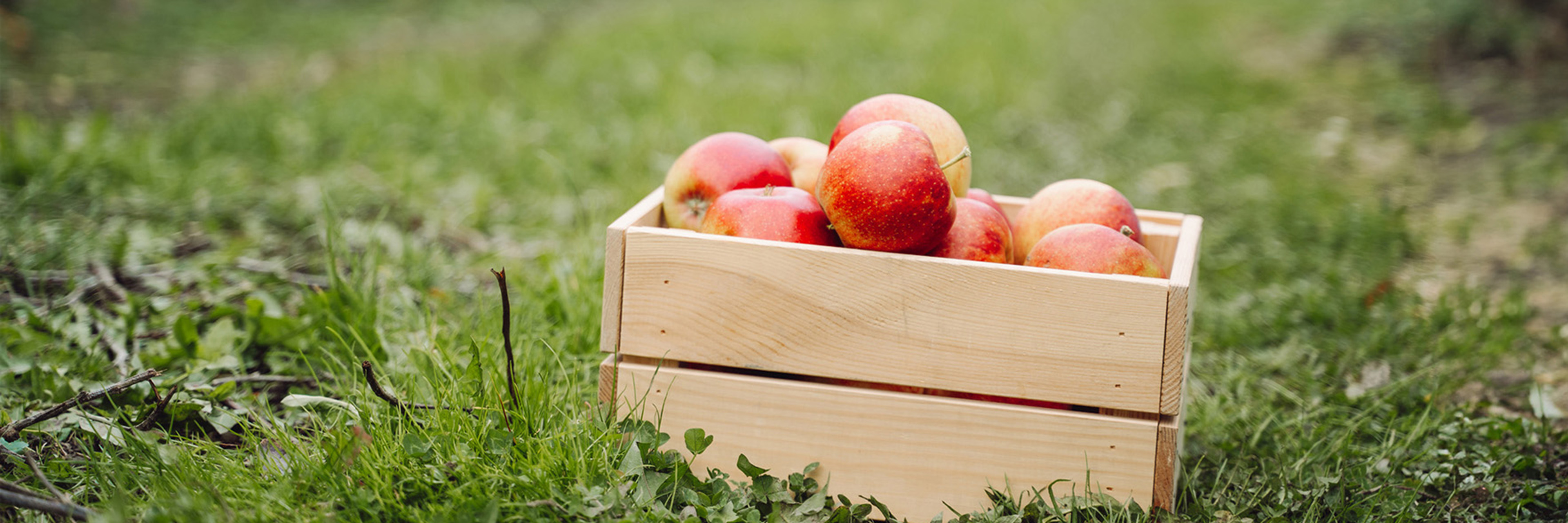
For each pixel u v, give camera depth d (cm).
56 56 694
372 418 187
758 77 702
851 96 649
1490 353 282
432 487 173
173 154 437
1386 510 196
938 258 177
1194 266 193
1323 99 702
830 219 182
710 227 190
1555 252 392
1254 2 1179
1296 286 343
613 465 182
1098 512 178
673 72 695
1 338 229
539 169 456
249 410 200
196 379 223
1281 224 419
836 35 878
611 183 450
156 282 280
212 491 162
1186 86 746
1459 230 412
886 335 179
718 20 935
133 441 179
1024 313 174
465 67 698
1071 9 1143
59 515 168
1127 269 181
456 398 195
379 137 497
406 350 229
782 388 184
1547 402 254
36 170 370
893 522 183
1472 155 561
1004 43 880
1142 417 178
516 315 258
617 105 593
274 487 171
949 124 212
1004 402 182
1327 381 267
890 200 174
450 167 458
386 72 671
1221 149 564
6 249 289
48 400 213
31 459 172
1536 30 789
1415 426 232
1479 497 207
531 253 348
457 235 368
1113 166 529
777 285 180
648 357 189
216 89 634
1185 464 218
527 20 1018
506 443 179
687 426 189
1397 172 528
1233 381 263
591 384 233
